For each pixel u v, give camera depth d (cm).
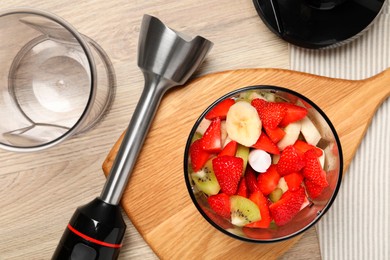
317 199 52
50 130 58
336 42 56
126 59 58
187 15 58
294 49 58
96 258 52
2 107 58
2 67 58
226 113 51
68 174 59
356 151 58
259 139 50
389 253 59
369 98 56
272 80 56
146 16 53
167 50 52
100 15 58
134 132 53
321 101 56
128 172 54
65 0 58
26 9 51
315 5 56
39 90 59
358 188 59
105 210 53
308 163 50
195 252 55
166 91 55
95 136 58
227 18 58
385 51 58
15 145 54
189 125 56
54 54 59
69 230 53
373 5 55
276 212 50
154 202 55
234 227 52
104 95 57
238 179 49
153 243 55
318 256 58
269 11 56
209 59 58
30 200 59
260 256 55
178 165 56
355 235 59
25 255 59
